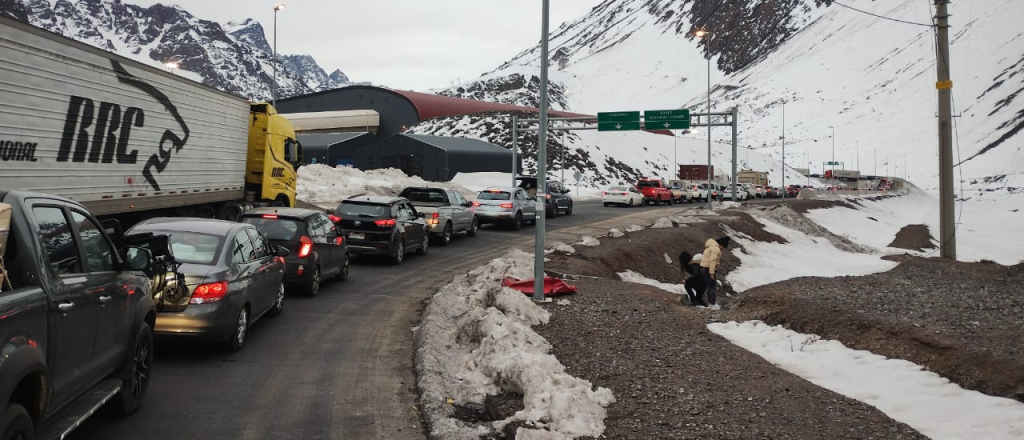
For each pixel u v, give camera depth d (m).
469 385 7.49
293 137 23.19
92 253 5.48
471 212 26.14
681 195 61.88
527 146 86.19
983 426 6.36
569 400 6.39
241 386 7.51
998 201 111.75
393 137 72.81
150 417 6.41
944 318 10.41
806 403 6.84
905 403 7.12
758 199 80.69
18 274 4.36
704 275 14.56
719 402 6.81
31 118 11.33
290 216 13.04
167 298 8.07
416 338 9.96
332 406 6.99
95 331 5.25
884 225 61.81
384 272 16.88
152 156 15.28
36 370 4.18
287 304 12.34
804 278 17.23
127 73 14.16
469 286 14.28
